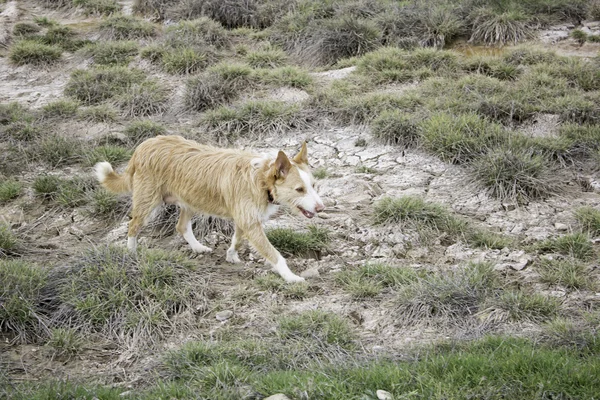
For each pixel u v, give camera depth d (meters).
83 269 5.61
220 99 9.73
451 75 10.10
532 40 11.46
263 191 5.59
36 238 6.68
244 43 12.25
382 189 7.41
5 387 4.34
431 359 4.34
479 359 4.18
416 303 5.19
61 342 4.90
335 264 6.11
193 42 11.64
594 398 3.77
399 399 3.79
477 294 5.27
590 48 11.02
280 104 9.30
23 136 8.77
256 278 5.80
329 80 10.37
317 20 12.23
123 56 11.52
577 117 8.54
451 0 12.77
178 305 5.38
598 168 7.64
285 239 6.30
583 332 4.64
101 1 14.58
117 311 5.23
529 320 4.98
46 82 11.13
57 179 7.56
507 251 6.14
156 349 4.91
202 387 4.15
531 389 3.89
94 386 4.32
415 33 11.72
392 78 10.06
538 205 6.99
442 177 7.61
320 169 7.84
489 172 7.24
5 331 5.07
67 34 12.95
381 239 6.45
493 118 8.62
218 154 5.91
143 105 9.71
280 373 4.25
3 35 12.94
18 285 5.30
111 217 7.05
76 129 9.19
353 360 4.48
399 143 8.32
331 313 5.14
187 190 5.91
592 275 5.68
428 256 6.21
